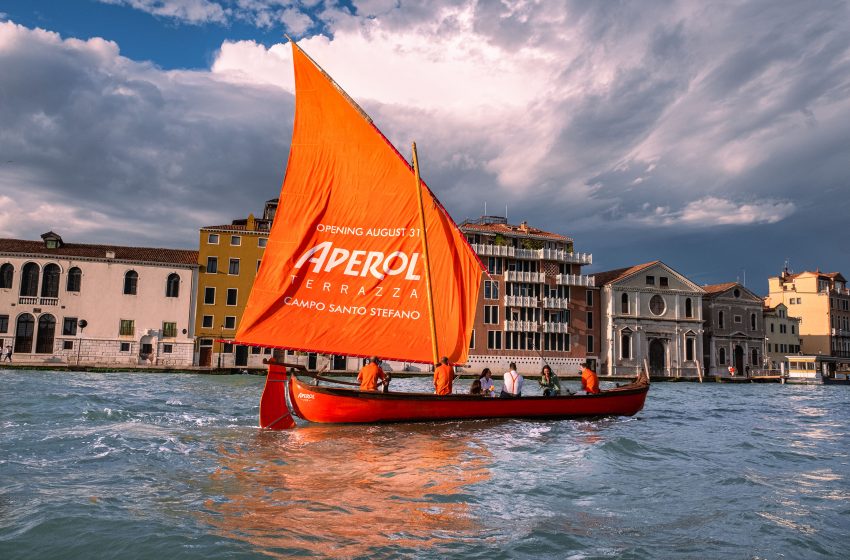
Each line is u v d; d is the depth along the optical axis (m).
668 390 46.78
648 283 71.50
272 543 6.31
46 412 16.94
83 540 6.25
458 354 17.27
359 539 6.52
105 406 19.17
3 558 5.73
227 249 60.22
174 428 14.72
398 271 16.67
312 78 16.38
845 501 8.70
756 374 78.31
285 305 15.90
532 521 7.39
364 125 16.47
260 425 14.65
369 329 16.42
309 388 15.12
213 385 35.19
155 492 8.30
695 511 8.02
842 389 56.88
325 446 12.50
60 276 55.78
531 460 11.34
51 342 55.34
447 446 12.77
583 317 68.94
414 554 6.12
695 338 72.75
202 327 58.69
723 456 12.62
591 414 18.89
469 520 7.36
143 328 57.25
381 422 15.73
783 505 8.41
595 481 9.69
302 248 16.17
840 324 95.44
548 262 68.19
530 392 41.19
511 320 65.38
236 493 8.35
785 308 85.81
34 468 9.66
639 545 6.61
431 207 17.03
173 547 6.10
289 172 16.28
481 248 64.50
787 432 17.52
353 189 16.55
